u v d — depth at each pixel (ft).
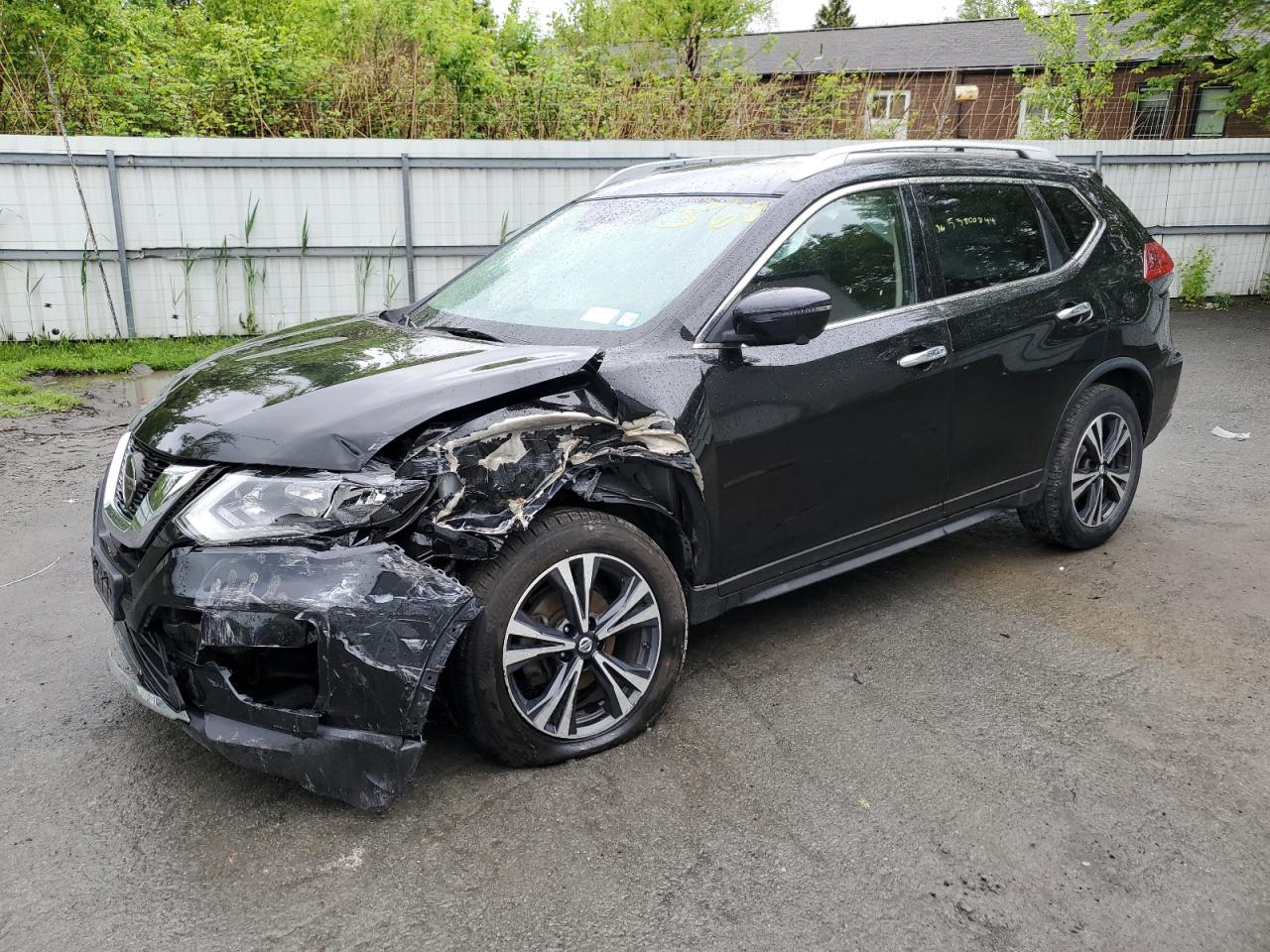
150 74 39.88
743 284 10.75
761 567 11.23
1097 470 15.10
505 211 35.86
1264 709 10.82
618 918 7.68
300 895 7.95
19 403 25.75
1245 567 14.93
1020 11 62.49
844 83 47.39
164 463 8.89
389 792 8.37
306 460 8.28
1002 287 13.32
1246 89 45.65
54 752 10.03
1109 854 8.43
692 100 43.78
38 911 7.77
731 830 8.73
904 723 10.54
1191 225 43.80
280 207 33.91
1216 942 7.45
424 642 8.25
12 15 34.96
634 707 10.07
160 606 8.23
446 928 7.59
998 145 14.61
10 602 13.78
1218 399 26.71
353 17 45.60
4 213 31.58
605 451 9.43
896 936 7.49
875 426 11.73
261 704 8.21
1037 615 13.32
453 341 10.80
